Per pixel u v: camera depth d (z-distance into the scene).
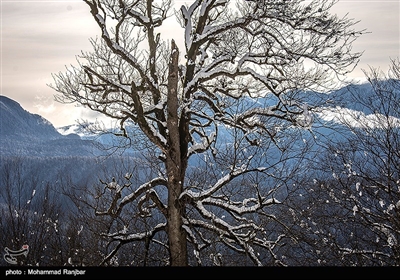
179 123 14.81
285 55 14.46
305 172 14.56
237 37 15.95
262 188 15.44
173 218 14.20
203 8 14.88
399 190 13.17
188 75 15.10
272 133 14.54
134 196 14.92
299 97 14.59
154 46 15.79
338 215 15.07
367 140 14.14
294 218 14.38
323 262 14.26
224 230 14.02
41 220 15.32
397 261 12.44
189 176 16.86
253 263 15.04
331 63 14.49
